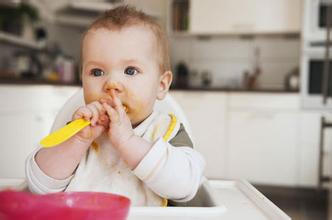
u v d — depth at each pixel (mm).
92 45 560
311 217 2326
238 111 2879
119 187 563
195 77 3469
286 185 2824
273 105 2826
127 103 552
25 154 2133
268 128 2838
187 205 606
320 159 2721
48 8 3426
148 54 576
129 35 561
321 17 2775
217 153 2910
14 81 2002
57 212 297
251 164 2869
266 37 3355
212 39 3453
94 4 3305
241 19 3059
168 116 639
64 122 804
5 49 2818
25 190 551
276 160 2832
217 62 3453
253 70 3383
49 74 3004
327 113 2750
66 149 515
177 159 486
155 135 594
